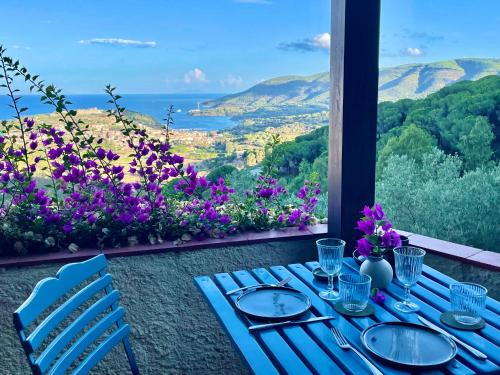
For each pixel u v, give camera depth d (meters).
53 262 2.12
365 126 2.30
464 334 1.27
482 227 4.73
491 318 1.36
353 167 2.31
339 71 2.25
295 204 2.71
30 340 1.12
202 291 1.64
